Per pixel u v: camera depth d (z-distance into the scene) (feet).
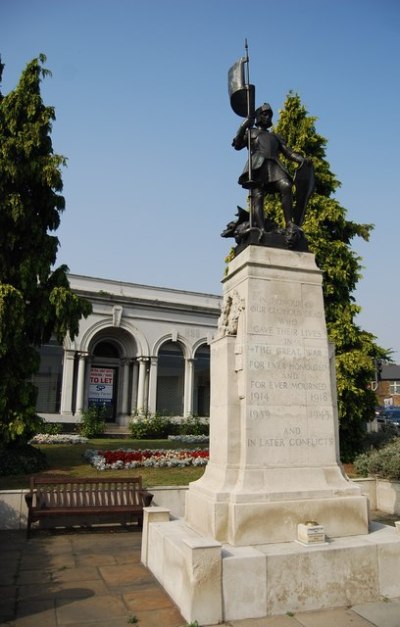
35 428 46.29
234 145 28.99
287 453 22.67
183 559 18.16
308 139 60.75
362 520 22.27
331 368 25.13
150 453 50.03
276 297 24.43
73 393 93.91
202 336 107.45
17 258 48.98
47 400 95.45
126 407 100.68
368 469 41.60
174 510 34.94
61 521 31.89
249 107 28.12
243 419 22.62
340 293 58.08
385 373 219.00
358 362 54.08
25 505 32.12
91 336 95.86
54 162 48.75
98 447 64.49
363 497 22.59
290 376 23.62
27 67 50.60
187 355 105.50
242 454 22.36
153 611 18.24
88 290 97.19
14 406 46.32
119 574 22.58
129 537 29.73
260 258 24.80
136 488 33.42
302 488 22.06
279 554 18.51
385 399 213.25
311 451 23.13
